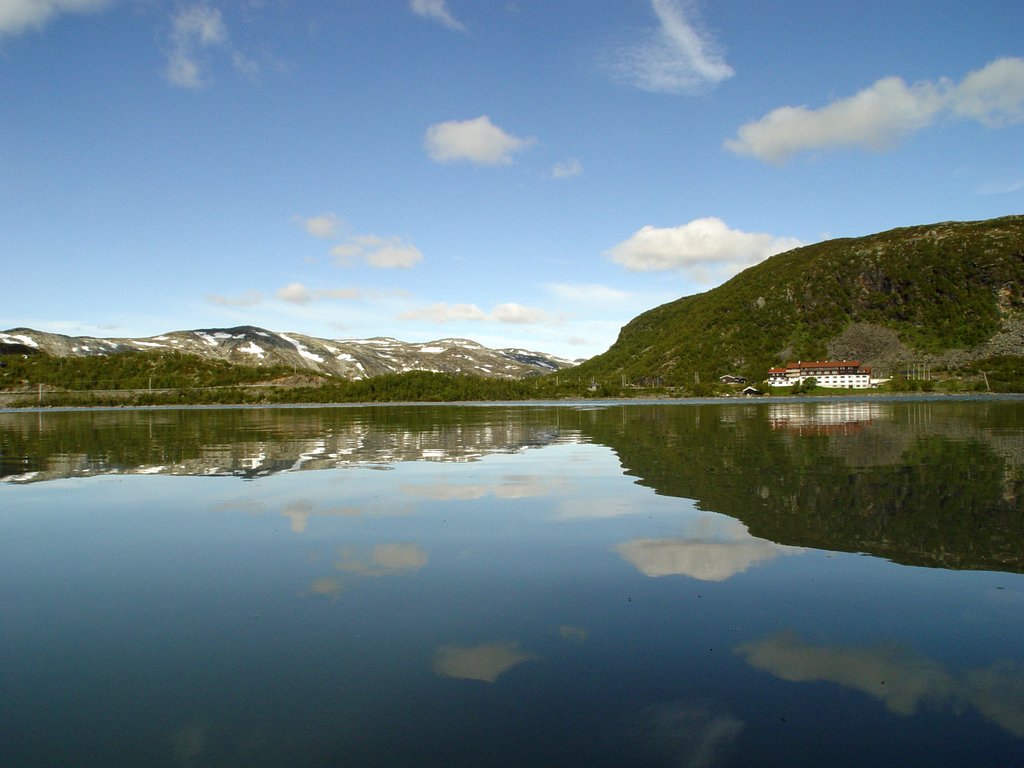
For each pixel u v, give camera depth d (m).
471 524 14.70
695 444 31.62
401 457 27.95
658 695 7.02
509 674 7.54
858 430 39.50
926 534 13.22
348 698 7.04
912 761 5.80
